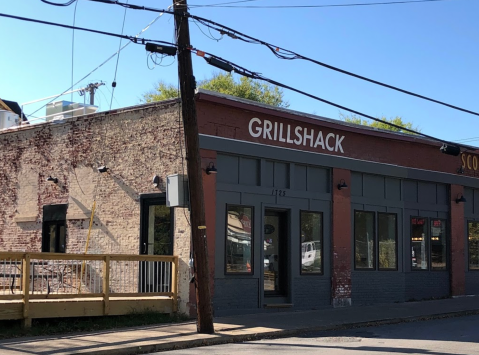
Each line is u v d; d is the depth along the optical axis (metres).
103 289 13.41
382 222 19.73
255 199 16.14
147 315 14.06
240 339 12.20
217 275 15.05
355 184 18.94
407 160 20.59
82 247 17.02
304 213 17.44
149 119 15.86
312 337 12.71
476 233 23.39
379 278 19.28
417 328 14.24
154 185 15.41
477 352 10.51
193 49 12.48
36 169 18.64
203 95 14.75
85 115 17.41
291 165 17.11
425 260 21.12
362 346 11.31
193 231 12.51
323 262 17.73
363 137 19.16
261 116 16.33
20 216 18.86
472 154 23.23
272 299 16.47
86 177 17.22
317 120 17.56
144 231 15.63
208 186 14.95
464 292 22.23
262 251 16.20
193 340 11.49
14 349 10.34
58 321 12.98
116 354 10.42
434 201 21.72
